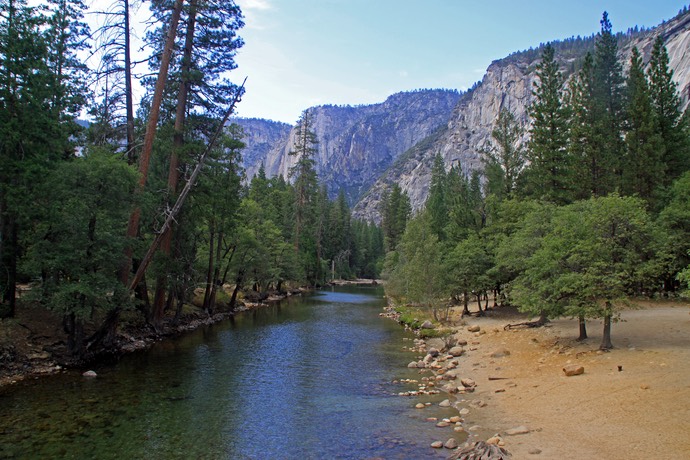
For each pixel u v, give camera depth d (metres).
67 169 16.08
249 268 39.44
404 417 11.45
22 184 17.03
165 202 21.89
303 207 69.62
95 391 13.73
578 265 16.34
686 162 33.22
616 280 14.69
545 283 16.78
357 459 8.84
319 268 79.31
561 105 35.81
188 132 23.44
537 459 7.88
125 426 10.84
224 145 28.36
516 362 16.27
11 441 9.77
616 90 42.06
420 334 25.69
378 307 43.56
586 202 19.27
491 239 31.38
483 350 19.33
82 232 16.52
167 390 14.06
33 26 17.75
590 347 16.28
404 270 38.44
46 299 15.80
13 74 16.80
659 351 14.19
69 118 21.08
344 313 37.94
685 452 7.34
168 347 21.17
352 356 19.84
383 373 16.70
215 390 14.18
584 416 9.77
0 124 15.97
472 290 31.27
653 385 10.93
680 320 20.06
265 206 62.03
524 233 22.72
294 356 19.70
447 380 15.41
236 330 27.19
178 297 26.56
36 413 11.64
